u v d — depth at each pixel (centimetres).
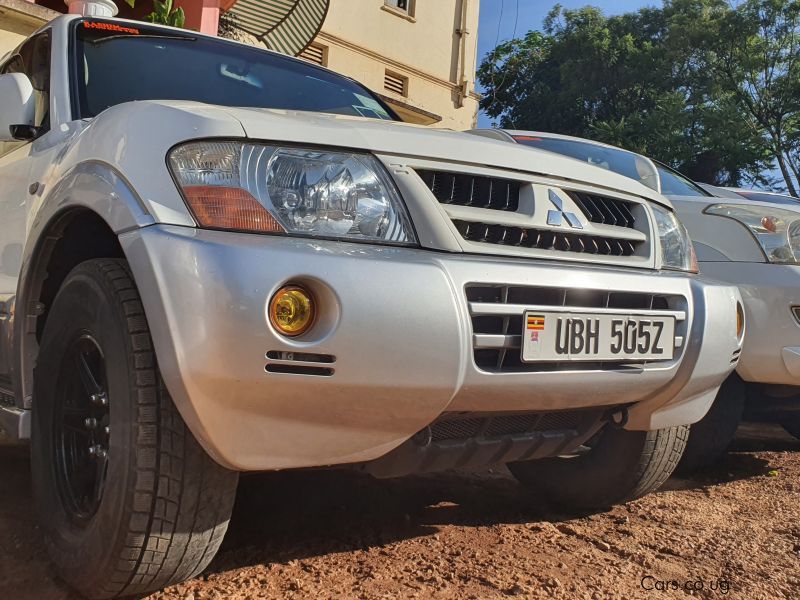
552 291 218
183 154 192
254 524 268
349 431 193
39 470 226
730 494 355
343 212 198
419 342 188
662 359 242
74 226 232
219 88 326
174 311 175
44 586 212
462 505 310
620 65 2827
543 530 283
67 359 219
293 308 179
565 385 219
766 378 370
